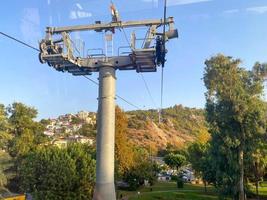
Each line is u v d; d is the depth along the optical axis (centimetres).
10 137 7288
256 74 5438
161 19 1488
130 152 6388
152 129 14162
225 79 5428
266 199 6400
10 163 6488
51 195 3603
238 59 5500
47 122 12394
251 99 5278
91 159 3791
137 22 1503
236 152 5406
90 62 1619
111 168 1584
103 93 1591
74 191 3622
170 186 9144
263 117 5306
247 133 5328
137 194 6900
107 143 1579
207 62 5562
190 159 9281
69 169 3628
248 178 6228
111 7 1491
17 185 6359
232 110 5291
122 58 1594
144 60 1519
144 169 7600
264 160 5700
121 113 6228
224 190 5403
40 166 3756
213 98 5506
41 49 1541
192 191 7862
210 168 6531
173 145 14575
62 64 1598
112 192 1573
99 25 1532
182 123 13725
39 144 8750
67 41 1555
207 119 5544
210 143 5803
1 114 7281
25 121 8506
